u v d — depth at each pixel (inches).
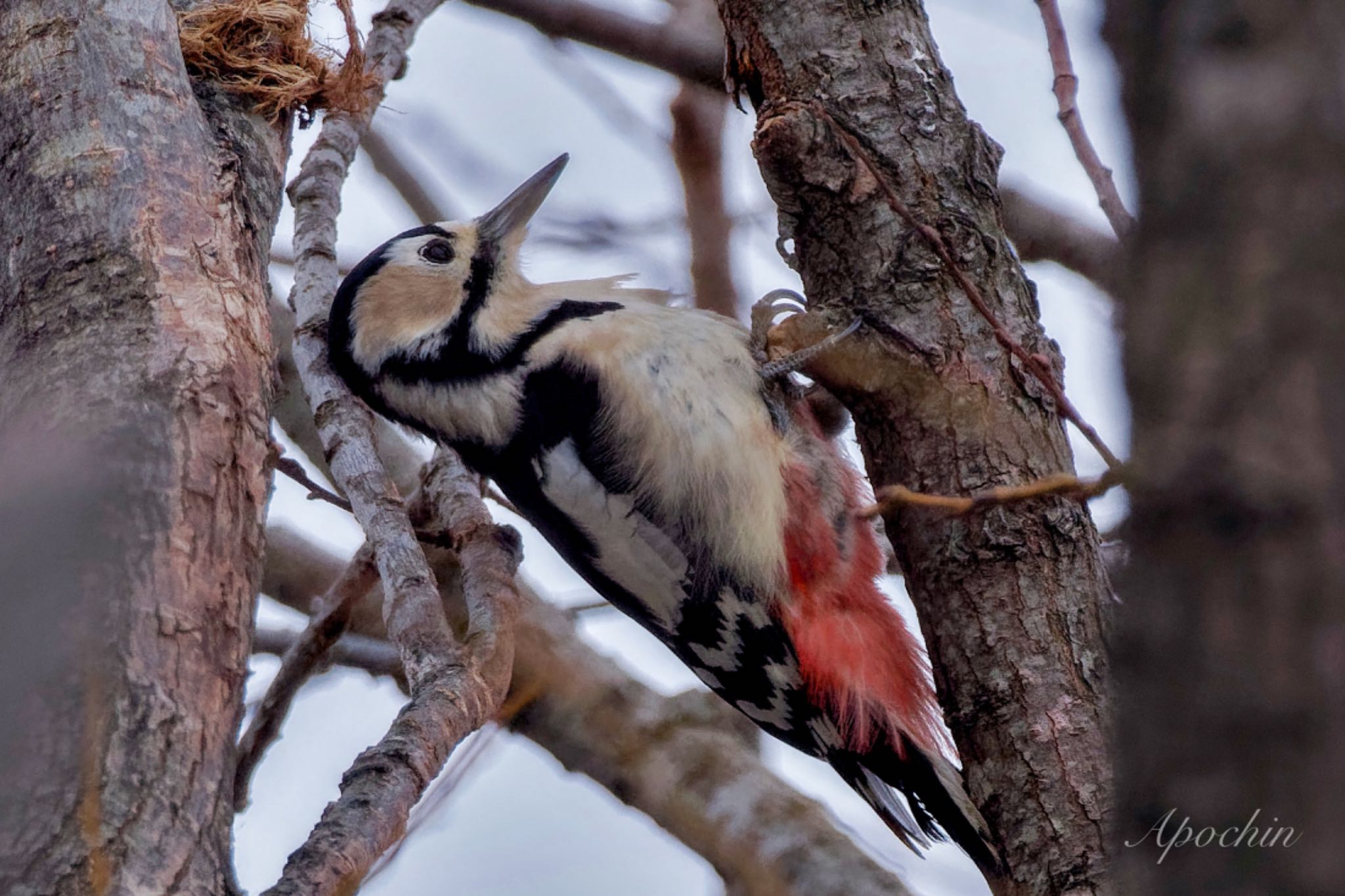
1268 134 154.5
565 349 416.2
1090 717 304.7
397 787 281.9
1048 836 299.1
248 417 278.2
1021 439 323.9
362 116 441.4
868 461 340.8
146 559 250.8
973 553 316.8
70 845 224.1
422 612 337.4
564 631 487.5
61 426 262.8
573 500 415.2
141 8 321.7
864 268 337.1
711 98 510.9
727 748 479.5
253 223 316.5
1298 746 146.1
